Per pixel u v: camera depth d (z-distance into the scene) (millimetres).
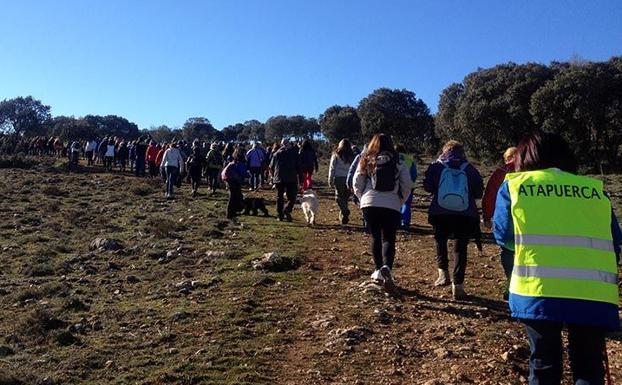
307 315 6781
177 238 12023
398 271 9062
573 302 3336
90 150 38594
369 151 7594
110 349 5828
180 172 20859
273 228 13422
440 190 7387
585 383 3410
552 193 3582
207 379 5043
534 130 3928
